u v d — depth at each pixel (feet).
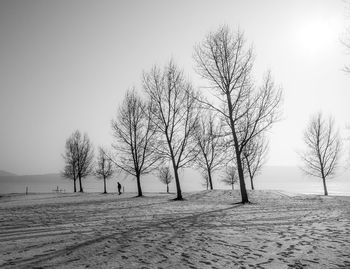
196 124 87.61
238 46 68.39
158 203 67.72
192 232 30.25
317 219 37.73
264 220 37.78
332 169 113.39
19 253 22.67
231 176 165.48
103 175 145.48
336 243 24.30
